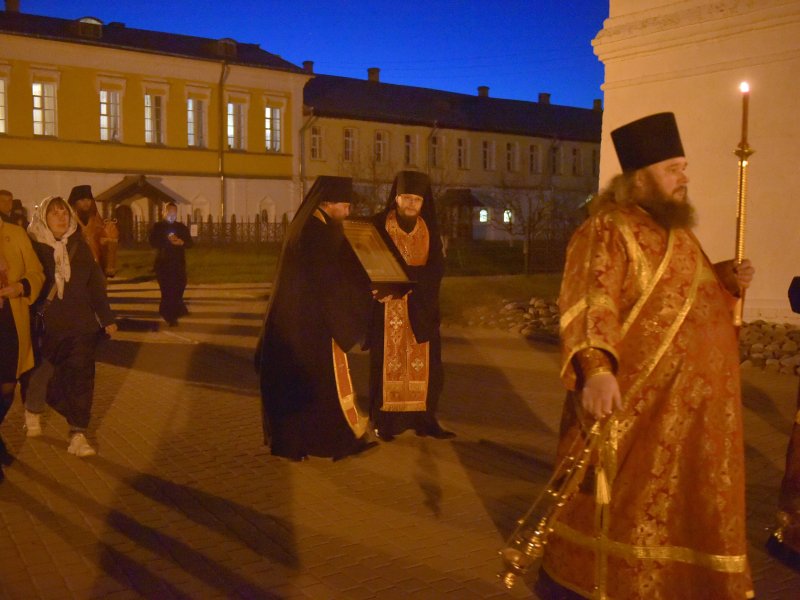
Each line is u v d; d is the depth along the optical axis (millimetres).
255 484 5496
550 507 3371
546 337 11742
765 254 11062
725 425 3203
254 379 9008
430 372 6500
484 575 4168
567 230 25656
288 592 3969
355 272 5848
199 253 32938
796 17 10680
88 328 6031
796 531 4230
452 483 5539
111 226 13016
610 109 12555
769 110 10984
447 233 37219
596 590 3260
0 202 9500
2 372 5637
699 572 3186
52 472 5711
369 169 43812
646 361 3205
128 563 4270
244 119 42094
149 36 40844
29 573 4141
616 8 12523
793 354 9484
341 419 5957
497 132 50375
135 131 39312
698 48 11578
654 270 3236
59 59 37250
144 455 6133
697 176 11664
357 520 4883
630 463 3219
